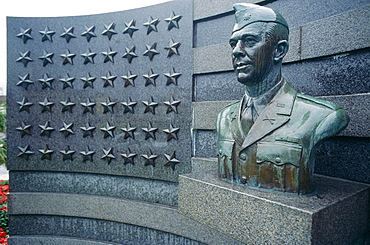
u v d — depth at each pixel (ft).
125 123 13.78
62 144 14.78
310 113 6.56
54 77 14.79
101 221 14.19
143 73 13.44
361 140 8.14
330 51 8.66
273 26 6.86
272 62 7.05
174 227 12.07
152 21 13.07
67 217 14.73
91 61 14.33
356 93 8.38
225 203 7.16
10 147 15.15
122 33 13.85
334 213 5.95
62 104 14.64
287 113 6.81
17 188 15.35
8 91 15.07
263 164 6.89
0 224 17.39
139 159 13.46
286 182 6.59
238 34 7.03
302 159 6.42
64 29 14.62
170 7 12.76
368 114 7.66
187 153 12.35
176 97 12.64
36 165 15.07
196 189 8.11
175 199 12.73
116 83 13.97
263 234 6.23
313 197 6.36
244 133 7.51
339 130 6.31
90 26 14.40
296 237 5.59
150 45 13.26
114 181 14.26
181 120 12.51
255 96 7.42
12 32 14.94
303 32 9.34
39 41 14.89
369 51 8.07
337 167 8.68
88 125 14.39
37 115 14.97
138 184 13.70
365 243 7.44
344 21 8.32
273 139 6.78
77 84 14.57
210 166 11.43
